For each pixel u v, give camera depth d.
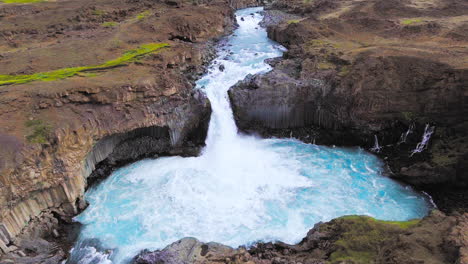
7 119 32.12
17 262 25.69
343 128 40.66
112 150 38.00
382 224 25.81
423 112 36.94
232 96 42.88
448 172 32.72
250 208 32.09
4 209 26.48
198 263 24.48
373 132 39.22
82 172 33.53
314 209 31.67
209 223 30.50
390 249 22.00
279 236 28.62
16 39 55.38
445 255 19.69
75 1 74.69
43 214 29.98
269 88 41.72
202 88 44.09
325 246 25.59
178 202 33.16
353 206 31.98
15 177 27.27
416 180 33.94
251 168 37.75
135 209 32.44
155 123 38.31
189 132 41.03
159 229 30.05
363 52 46.06
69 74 40.56
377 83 39.31
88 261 27.28
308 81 42.06
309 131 42.31
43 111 33.81
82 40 54.06
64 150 30.98
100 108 35.72
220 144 41.66
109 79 39.00
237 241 28.28
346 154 39.56
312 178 35.88
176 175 36.91
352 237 25.19
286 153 40.06
